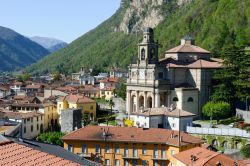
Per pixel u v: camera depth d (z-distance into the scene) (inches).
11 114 6082.7
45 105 6845.5
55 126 7037.4
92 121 6525.6
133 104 6688.0
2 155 1210.6
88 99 7253.9
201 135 4943.4
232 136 4724.4
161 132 4399.6
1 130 4539.9
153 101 6279.5
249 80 5940.0
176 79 6412.4
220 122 5570.9
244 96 5836.6
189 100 6186.0
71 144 4372.5
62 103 7145.7
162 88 6230.3
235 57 5959.6
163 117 5438.0
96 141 4338.1
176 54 6619.1
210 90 6314.0
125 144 4320.9
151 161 4256.9
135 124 5551.2
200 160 3233.3
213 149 4515.3
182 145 4084.6
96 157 4318.4
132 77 6683.1
